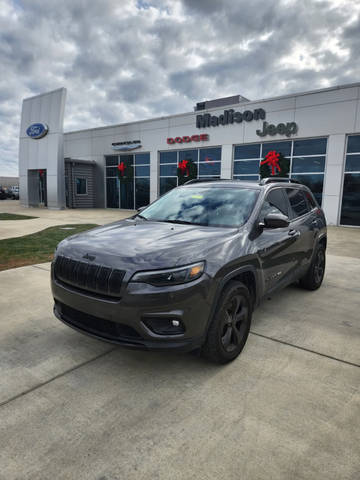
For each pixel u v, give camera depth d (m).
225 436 2.13
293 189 4.83
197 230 3.26
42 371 2.87
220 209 3.71
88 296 2.70
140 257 2.62
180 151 20.55
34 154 24.03
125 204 23.83
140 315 2.49
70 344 3.36
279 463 1.92
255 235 3.39
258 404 2.46
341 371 2.94
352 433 2.17
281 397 2.54
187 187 4.47
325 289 5.45
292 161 16.38
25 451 1.99
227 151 18.36
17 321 3.90
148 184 22.34
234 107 17.78
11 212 20.50
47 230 11.84
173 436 2.12
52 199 23.33
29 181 24.98
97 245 2.94
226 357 2.96
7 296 4.75
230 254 2.91
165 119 20.72
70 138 26.53
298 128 15.84
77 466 1.88
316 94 15.20
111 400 2.48
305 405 2.45
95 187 25.56
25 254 7.63
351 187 14.86
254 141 17.31
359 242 10.59
